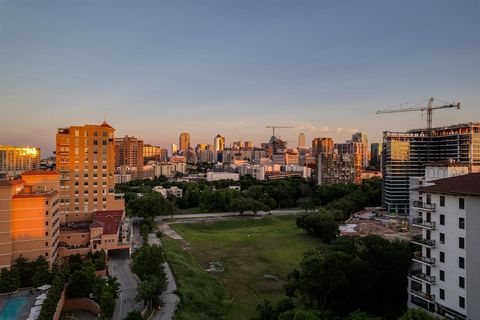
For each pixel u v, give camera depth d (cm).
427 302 8512
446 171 17888
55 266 11444
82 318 10038
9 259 11194
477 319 7394
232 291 11931
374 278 9300
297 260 15162
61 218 16912
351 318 7225
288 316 7088
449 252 8000
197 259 15262
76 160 17150
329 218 18562
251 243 18000
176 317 9381
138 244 16525
